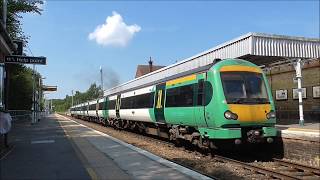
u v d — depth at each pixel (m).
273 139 16.69
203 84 17.08
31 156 15.16
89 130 31.59
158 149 19.89
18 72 43.25
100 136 24.75
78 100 122.81
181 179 10.52
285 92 35.56
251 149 18.83
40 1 35.16
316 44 26.83
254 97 16.31
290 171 14.04
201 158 16.97
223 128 15.84
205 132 17.09
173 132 20.92
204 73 17.08
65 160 14.05
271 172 13.16
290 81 34.91
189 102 18.41
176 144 21.00
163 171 11.67
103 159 14.18
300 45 26.31
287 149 16.92
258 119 16.14
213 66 16.69
